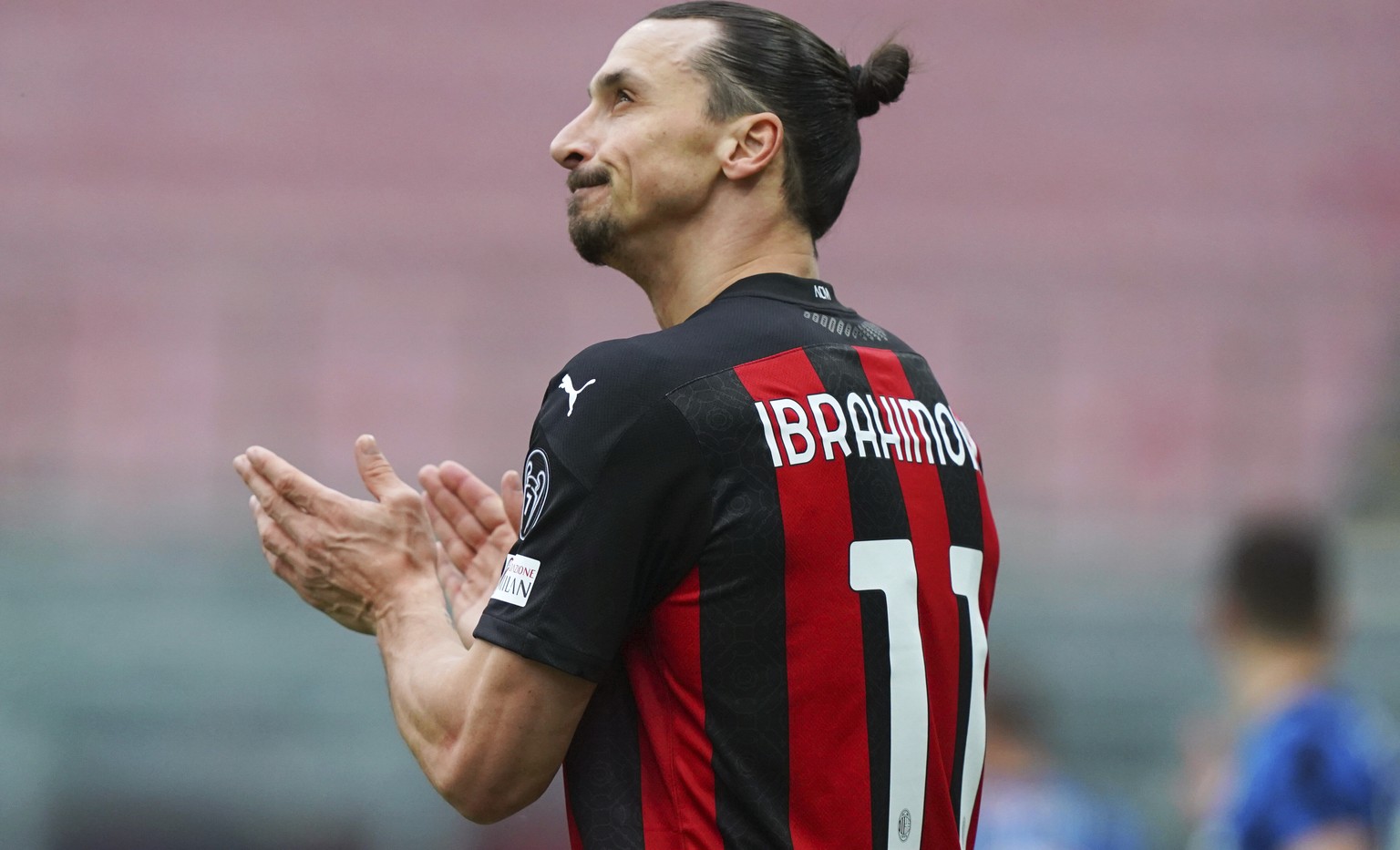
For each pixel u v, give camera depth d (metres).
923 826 5.75
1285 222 34.16
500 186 34.06
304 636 21.55
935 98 35.19
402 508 6.38
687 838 5.39
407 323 32.50
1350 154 34.78
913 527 5.89
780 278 6.18
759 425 5.51
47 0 34.62
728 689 5.40
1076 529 27.16
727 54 6.23
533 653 5.33
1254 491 30.89
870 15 35.66
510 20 35.44
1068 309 33.53
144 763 21.02
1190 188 34.56
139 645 21.47
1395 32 35.56
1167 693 21.81
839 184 6.45
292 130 34.22
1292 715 11.34
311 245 33.28
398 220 33.72
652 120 6.22
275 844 20.77
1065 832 14.52
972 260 34.09
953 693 6.01
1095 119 35.09
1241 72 35.34
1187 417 31.97
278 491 6.41
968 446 6.52
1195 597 22.31
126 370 31.81
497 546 6.97
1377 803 10.97
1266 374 32.41
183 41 34.62
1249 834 11.19
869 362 6.11
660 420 5.40
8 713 21.16
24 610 21.70
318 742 21.08
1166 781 21.36
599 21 35.69
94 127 33.94
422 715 5.73
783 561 5.45
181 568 22.00
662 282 6.43
